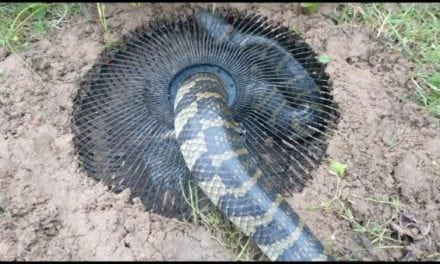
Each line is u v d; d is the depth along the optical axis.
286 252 0.76
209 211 0.84
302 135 0.92
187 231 0.82
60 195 0.84
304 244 0.76
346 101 0.96
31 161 0.87
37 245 0.80
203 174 0.81
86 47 1.01
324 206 0.85
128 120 0.92
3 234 0.80
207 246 0.81
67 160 0.87
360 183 0.88
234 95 0.92
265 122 0.91
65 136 0.90
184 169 0.88
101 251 0.79
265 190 0.80
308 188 0.87
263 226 0.77
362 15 1.07
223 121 0.83
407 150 0.91
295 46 1.02
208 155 0.81
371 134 0.93
